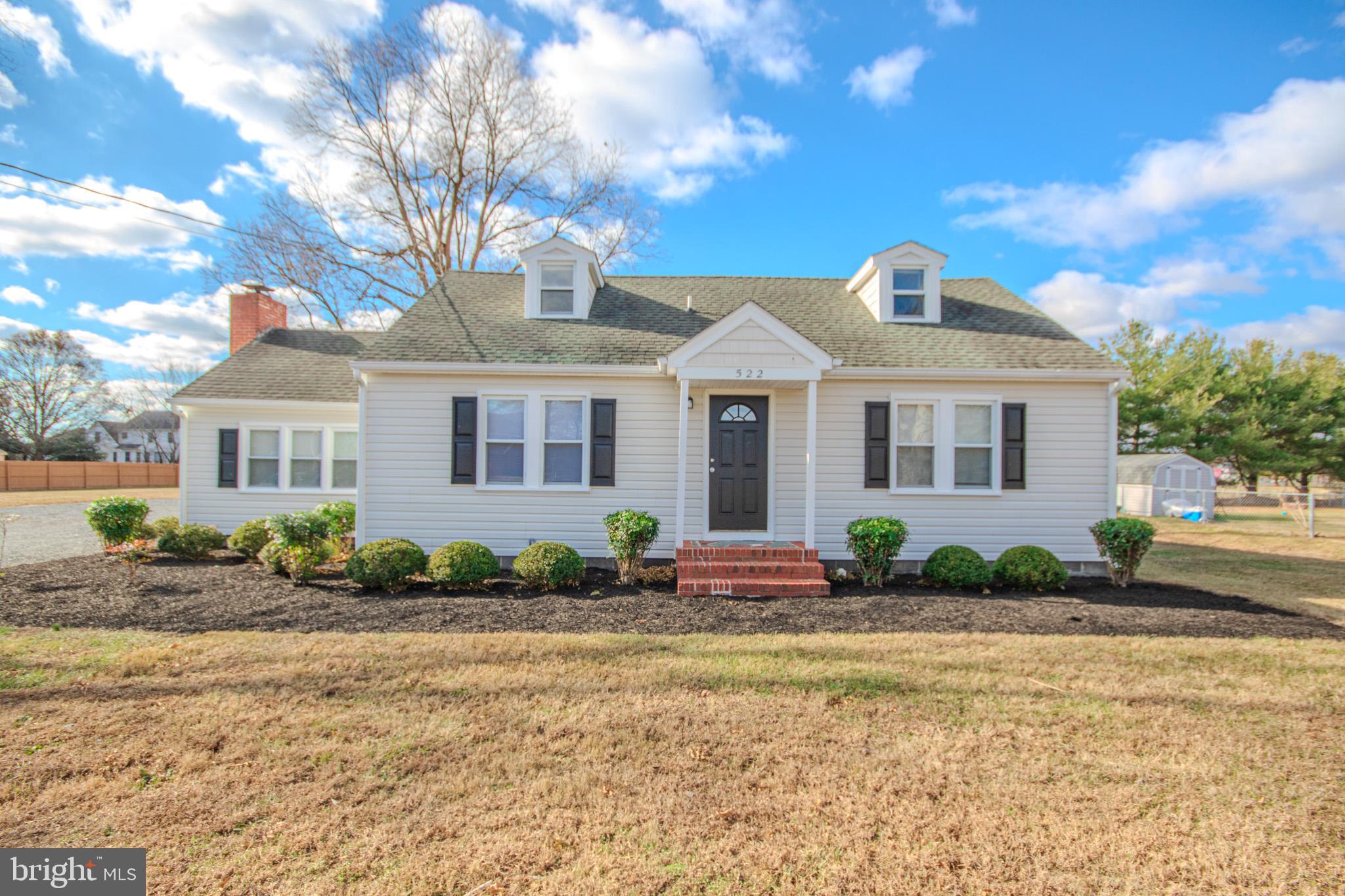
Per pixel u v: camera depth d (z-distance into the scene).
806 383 9.65
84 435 50.47
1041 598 8.12
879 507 9.97
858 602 7.77
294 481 12.84
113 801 3.28
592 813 3.22
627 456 9.95
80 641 5.99
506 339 10.45
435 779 3.55
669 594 8.13
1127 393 27.53
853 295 12.78
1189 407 26.77
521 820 3.16
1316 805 3.38
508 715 4.43
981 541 9.93
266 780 3.51
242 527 10.79
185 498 12.76
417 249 23.58
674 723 4.30
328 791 3.40
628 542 8.53
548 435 10.01
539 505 9.91
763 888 2.66
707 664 5.50
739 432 10.10
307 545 8.65
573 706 4.59
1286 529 18.38
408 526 9.91
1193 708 4.65
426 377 9.95
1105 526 9.08
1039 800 3.39
